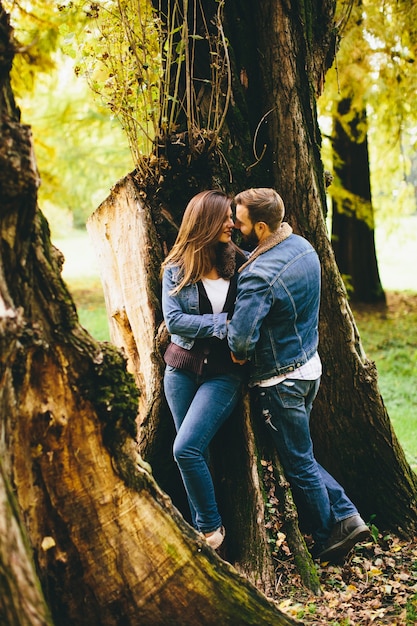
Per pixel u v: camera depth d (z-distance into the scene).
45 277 2.41
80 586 2.57
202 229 3.49
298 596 3.52
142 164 4.12
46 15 6.80
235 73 4.14
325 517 3.79
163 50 4.16
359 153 12.24
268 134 4.19
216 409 3.58
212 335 3.49
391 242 24.03
